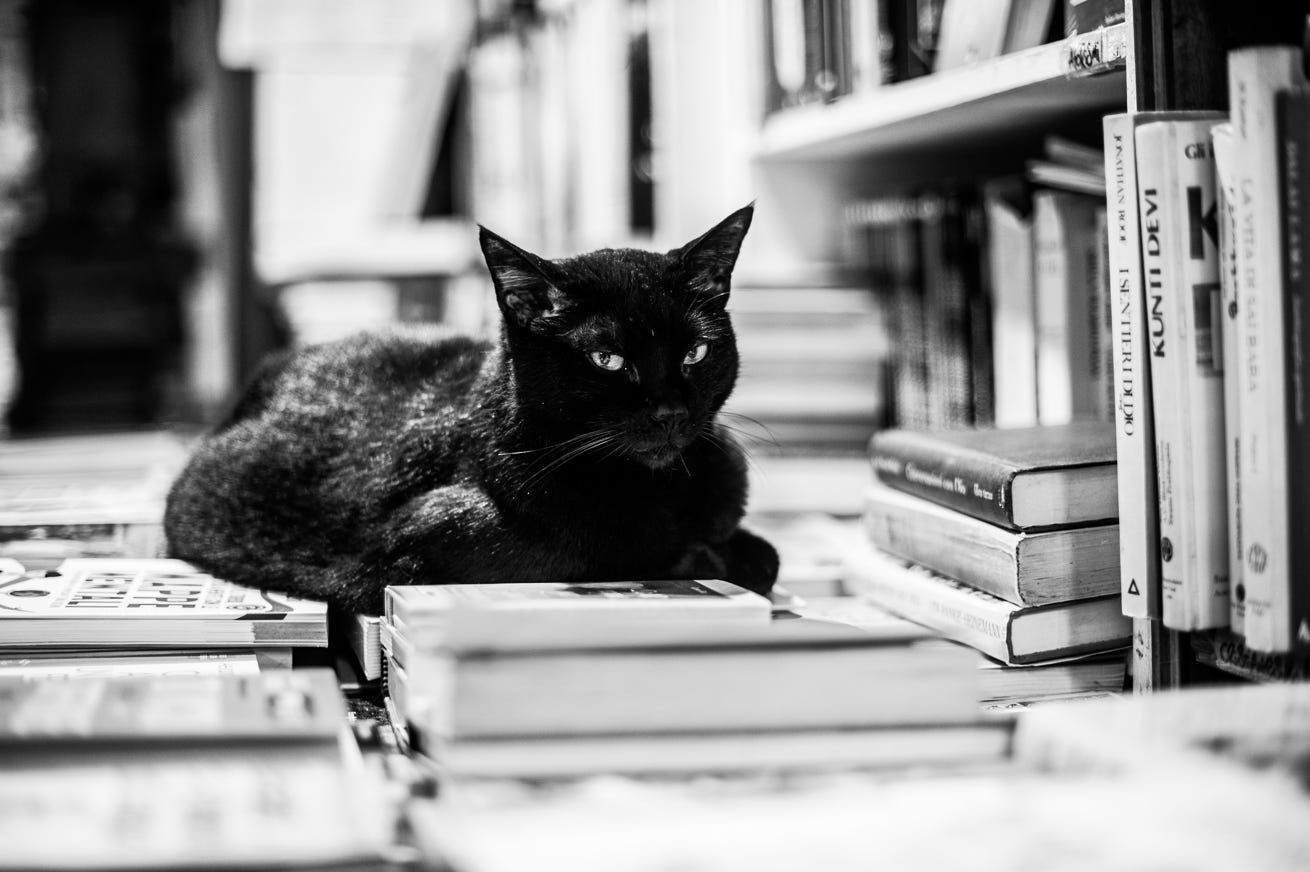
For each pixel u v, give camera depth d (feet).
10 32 15.25
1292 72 2.98
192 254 15.78
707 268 4.50
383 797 2.60
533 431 4.04
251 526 4.46
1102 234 5.02
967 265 5.99
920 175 7.41
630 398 4.09
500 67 9.48
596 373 4.09
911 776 2.67
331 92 10.82
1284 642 3.03
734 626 2.96
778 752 2.77
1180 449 3.27
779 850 2.22
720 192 7.32
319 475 4.49
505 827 2.32
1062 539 3.83
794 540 5.62
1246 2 3.51
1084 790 2.46
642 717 2.73
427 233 9.81
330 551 4.30
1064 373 5.21
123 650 3.80
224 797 2.48
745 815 2.37
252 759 2.66
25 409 15.49
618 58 7.74
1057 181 5.12
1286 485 3.01
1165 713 2.72
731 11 7.09
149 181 15.76
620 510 4.03
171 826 2.34
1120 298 3.42
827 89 6.25
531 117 9.19
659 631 2.81
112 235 15.62
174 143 15.80
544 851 2.22
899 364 6.66
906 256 6.54
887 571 4.54
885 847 2.24
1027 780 2.58
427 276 9.91
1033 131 5.72
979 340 5.94
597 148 8.09
